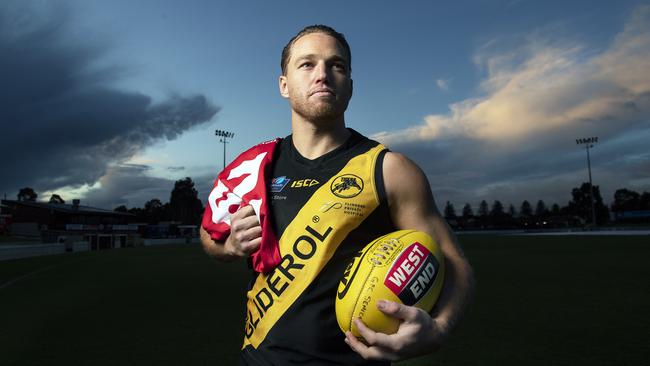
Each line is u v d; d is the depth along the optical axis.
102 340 4.59
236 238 1.60
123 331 4.98
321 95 1.61
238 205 1.73
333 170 1.61
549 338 4.41
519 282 8.83
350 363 1.44
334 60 1.65
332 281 1.47
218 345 4.34
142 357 3.96
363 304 1.32
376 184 1.54
